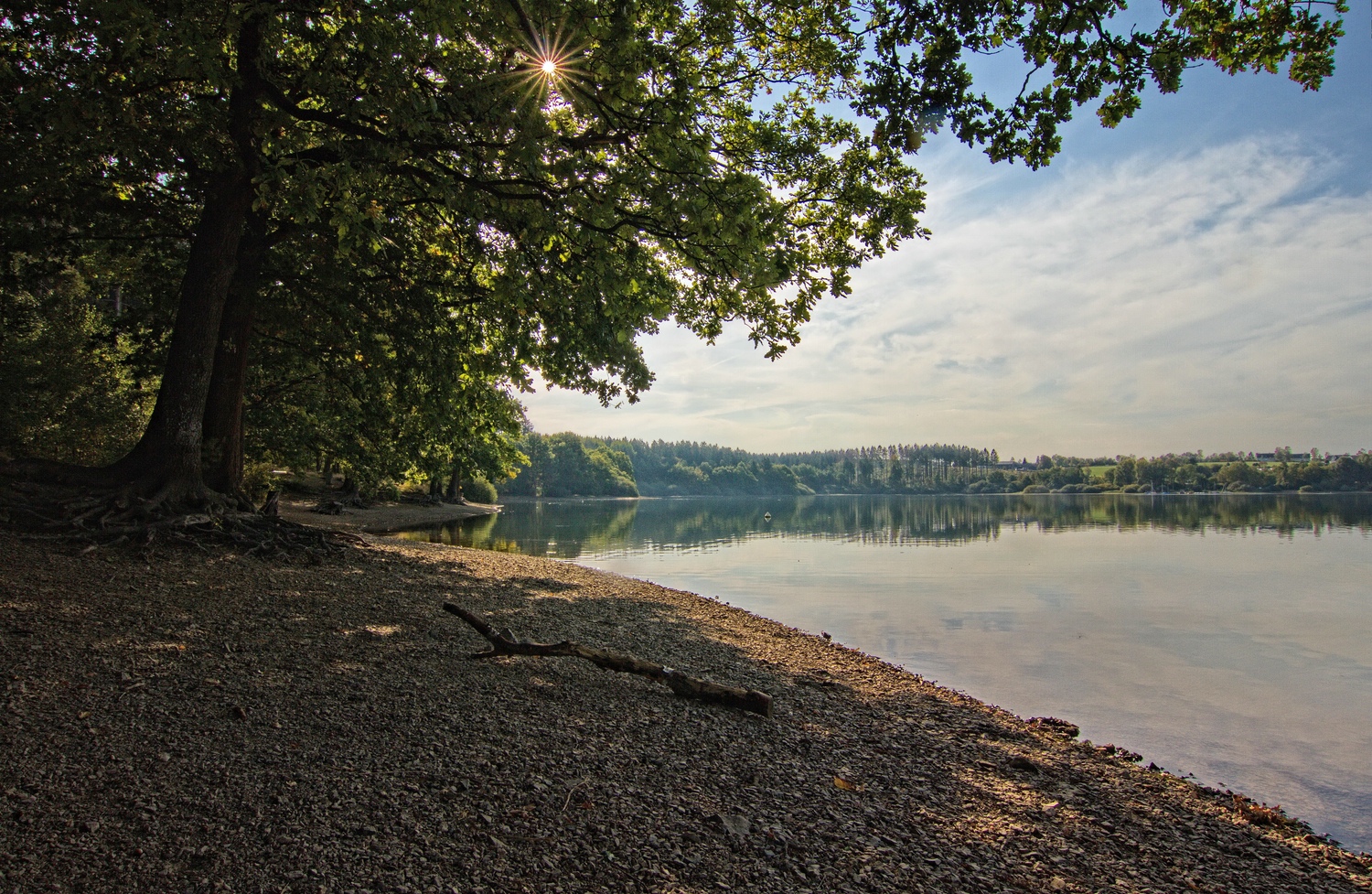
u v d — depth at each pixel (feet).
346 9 25.82
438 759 14.33
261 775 12.99
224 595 26.53
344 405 63.93
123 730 14.19
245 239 39.29
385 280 44.96
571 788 13.78
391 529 96.53
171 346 35.01
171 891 9.65
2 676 15.87
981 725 22.93
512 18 24.29
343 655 20.76
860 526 161.79
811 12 33.45
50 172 29.71
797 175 36.88
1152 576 69.05
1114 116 23.79
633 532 134.31
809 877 11.71
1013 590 58.95
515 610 32.19
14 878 9.52
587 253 30.25
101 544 29.94
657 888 10.84
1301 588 60.39
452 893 10.15
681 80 26.13
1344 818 18.39
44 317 48.78
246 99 32.42
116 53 26.50
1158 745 23.57
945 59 24.13
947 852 13.29
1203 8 22.59
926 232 37.32
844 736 19.67
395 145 26.76
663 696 20.65
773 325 42.52
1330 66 21.79
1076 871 13.24
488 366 47.78
